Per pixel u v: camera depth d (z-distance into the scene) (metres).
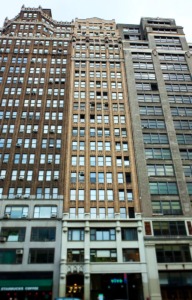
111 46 77.06
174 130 59.72
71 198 50.12
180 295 42.34
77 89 66.00
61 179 51.81
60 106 62.50
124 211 49.28
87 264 43.09
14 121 59.19
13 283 40.97
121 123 60.75
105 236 46.56
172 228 47.62
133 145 57.44
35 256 43.91
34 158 54.19
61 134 57.97
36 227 46.34
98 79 68.56
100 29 83.75
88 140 57.38
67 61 71.94
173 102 64.94
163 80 68.62
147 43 78.25
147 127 59.94
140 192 51.06
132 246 45.47
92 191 51.16
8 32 80.00
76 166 53.72
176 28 83.25
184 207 49.91
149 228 47.22
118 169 53.97
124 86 67.25
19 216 47.56
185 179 53.50
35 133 57.53
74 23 85.69
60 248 44.62
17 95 63.69
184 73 71.19
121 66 71.81
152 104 63.91
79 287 43.50
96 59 72.94
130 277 45.28
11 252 44.09
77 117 60.78
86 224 46.81
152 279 42.38
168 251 45.44
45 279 41.75
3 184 50.50
